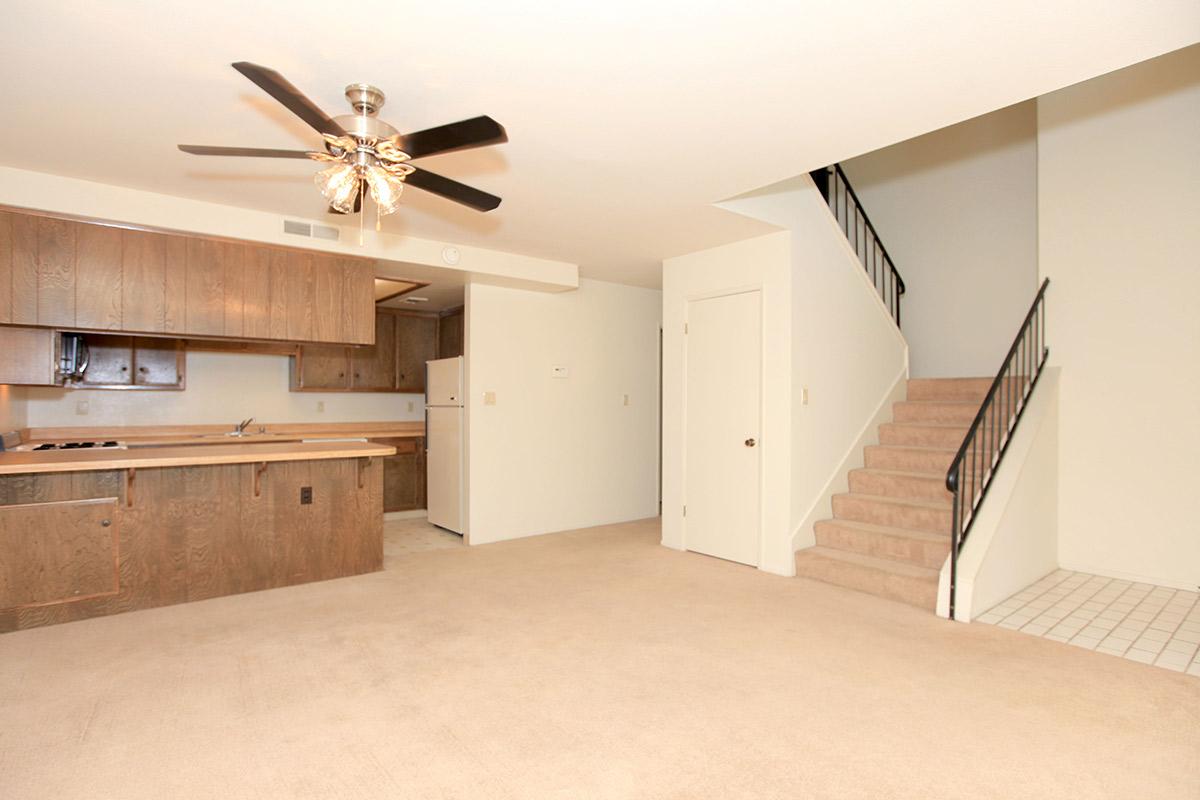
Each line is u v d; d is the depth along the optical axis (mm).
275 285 3984
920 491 4270
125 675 2631
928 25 1879
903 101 2387
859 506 4344
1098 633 3152
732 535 4598
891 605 3584
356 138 2084
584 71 2164
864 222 5688
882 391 5043
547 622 3311
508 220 3957
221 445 4297
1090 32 1911
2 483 3141
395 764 2016
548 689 2545
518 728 2244
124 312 3516
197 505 3650
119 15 1835
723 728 2250
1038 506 4066
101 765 1983
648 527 5891
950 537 3869
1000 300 5410
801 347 4277
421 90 2305
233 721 2266
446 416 5586
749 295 4473
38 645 2941
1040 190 4434
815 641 3053
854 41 1971
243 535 3799
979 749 2115
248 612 3436
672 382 5070
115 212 3402
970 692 2521
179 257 3680
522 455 5441
